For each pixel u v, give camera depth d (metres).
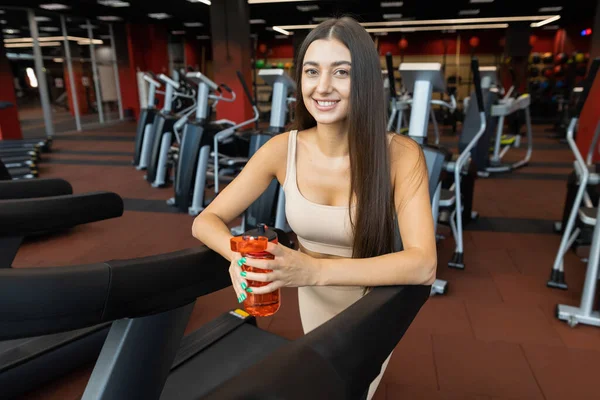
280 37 16.25
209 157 4.20
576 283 2.54
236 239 0.75
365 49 0.85
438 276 2.66
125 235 3.41
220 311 2.24
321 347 0.59
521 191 4.72
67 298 0.68
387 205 0.92
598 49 5.79
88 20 10.37
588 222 2.16
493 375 1.74
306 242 1.08
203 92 3.91
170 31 13.93
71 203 1.38
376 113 0.87
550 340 1.98
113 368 0.79
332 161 1.00
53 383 1.67
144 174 5.61
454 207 2.86
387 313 0.73
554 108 12.43
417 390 1.66
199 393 1.32
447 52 15.27
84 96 12.26
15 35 10.62
